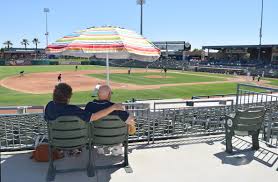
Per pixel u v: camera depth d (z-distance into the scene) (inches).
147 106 275.7
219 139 251.4
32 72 2316.7
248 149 225.0
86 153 210.7
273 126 266.4
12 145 227.5
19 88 1307.8
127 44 188.2
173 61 3368.6
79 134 169.5
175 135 257.0
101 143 177.0
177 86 1427.2
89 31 201.2
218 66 2657.5
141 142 241.1
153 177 175.2
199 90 1279.5
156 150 221.0
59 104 169.0
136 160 200.4
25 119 274.8
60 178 171.9
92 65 3543.3
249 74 2007.9
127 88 1331.2
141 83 1558.8
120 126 175.5
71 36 206.8
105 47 185.2
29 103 917.2
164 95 1124.5
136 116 248.2
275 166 194.1
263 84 1571.1
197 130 268.7
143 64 3250.5
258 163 198.7
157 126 257.1
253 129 213.8
